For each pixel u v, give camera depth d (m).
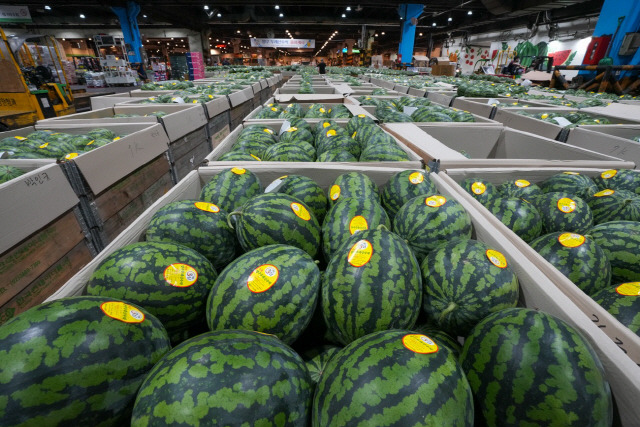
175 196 2.11
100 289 1.32
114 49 29.36
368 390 0.90
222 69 21.27
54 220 2.50
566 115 5.00
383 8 28.95
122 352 1.00
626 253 1.64
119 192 3.30
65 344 0.92
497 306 1.28
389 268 1.26
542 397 0.93
